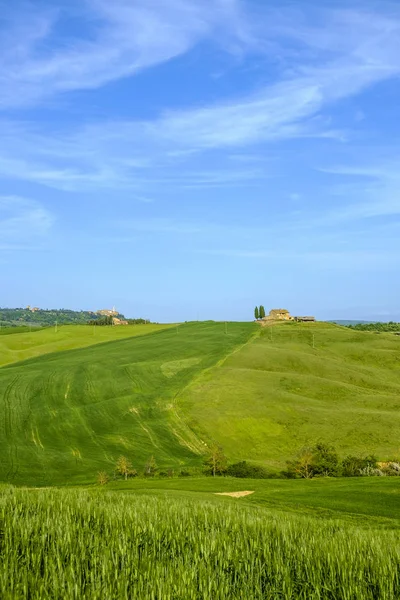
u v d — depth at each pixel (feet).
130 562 33.09
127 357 408.67
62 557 32.99
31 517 41.68
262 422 276.82
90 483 191.31
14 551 32.96
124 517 43.73
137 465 223.10
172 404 296.92
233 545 38.06
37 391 309.83
